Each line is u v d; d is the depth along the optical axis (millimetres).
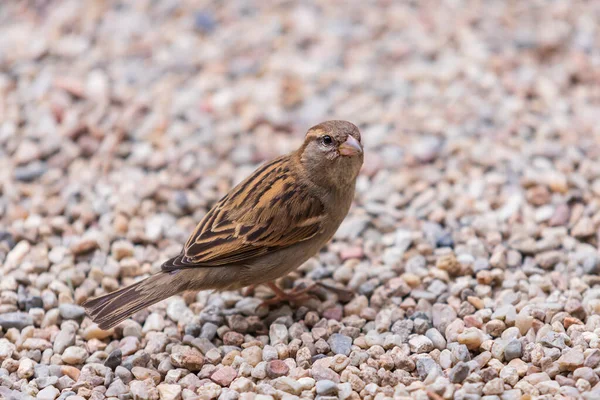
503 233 11188
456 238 11148
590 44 15500
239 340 9516
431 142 13156
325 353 9281
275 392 8461
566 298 9750
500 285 10234
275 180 9695
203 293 10422
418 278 10312
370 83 14727
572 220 11367
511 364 8727
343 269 10672
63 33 16047
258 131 13680
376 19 16281
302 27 16109
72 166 12852
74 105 14070
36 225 11438
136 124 13664
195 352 9203
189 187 12375
